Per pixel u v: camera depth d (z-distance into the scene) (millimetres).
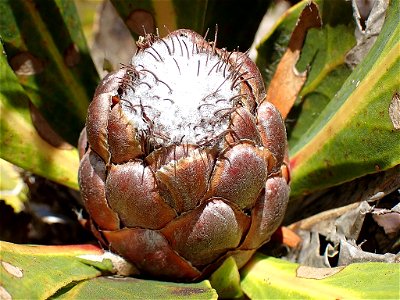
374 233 161
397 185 157
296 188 175
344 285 139
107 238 150
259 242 151
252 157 137
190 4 182
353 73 173
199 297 133
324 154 168
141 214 138
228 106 137
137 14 185
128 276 152
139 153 137
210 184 136
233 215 139
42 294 127
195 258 145
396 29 154
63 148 178
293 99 180
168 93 136
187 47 142
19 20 187
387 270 137
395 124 151
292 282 150
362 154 159
